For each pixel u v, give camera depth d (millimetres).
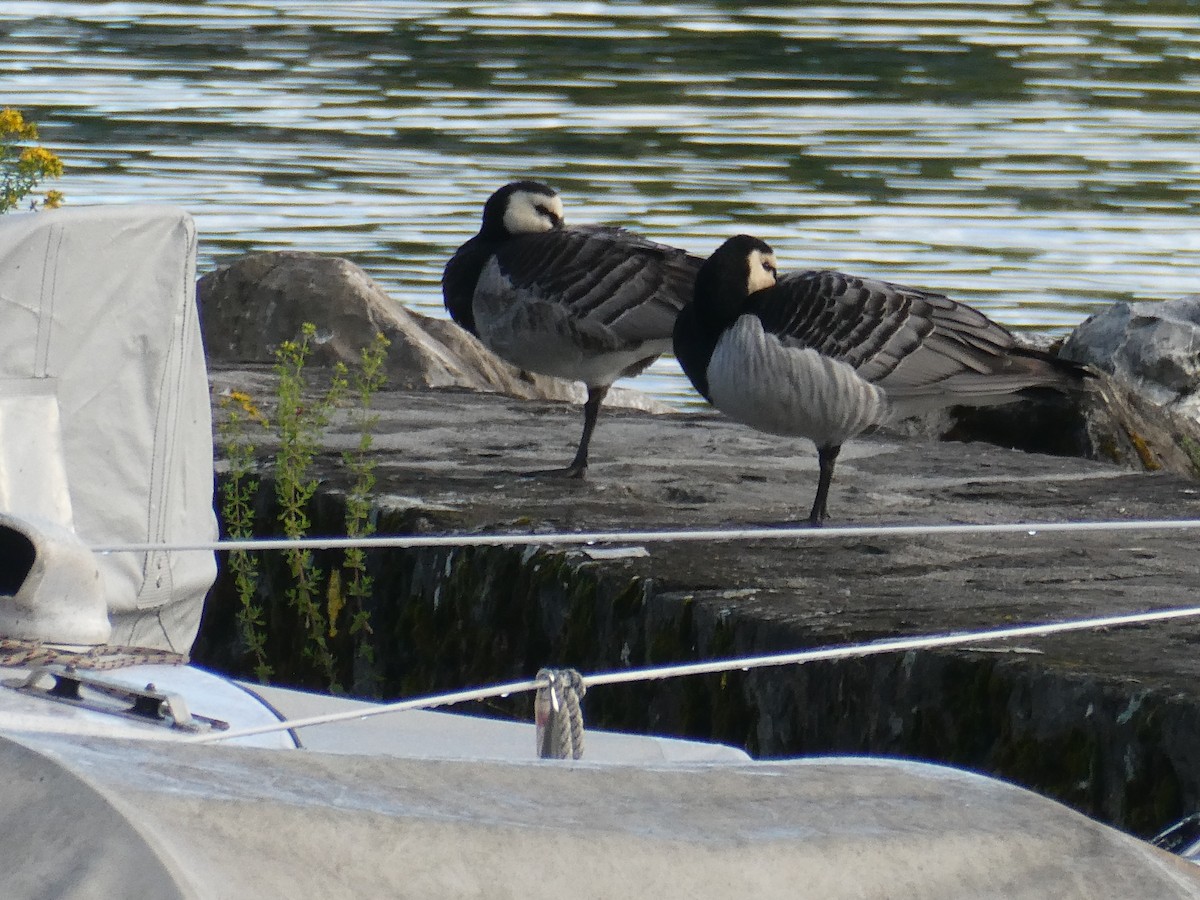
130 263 6582
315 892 2650
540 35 48156
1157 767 7664
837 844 2930
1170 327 18719
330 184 32375
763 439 15703
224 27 48969
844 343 12234
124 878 2514
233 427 13742
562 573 10773
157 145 34938
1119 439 17219
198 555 7066
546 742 4883
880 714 8789
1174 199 32344
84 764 2795
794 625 9219
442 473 13492
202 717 5070
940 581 10312
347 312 20391
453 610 11500
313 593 12445
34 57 43906
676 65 44281
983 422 17250
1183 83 42969
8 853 2588
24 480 6293
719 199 31734
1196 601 9828
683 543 11219
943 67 44312
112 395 6613
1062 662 8352
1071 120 38719
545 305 13945
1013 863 2990
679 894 2818
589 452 14734
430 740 6629
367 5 52969
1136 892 2963
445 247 28672
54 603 5277
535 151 35219
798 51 46031
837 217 30734
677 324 13102
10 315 6316
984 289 27109
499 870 2764
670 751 6621
